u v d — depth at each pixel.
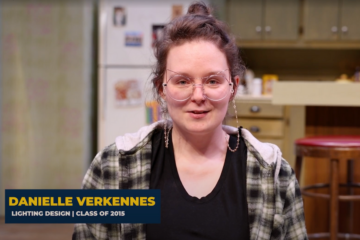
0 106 3.34
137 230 0.88
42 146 3.36
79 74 3.31
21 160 3.36
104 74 3.21
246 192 0.90
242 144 0.96
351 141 1.69
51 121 3.34
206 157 0.93
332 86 1.80
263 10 3.57
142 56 3.20
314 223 2.30
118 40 3.20
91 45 3.43
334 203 1.67
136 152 0.93
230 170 0.91
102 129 3.23
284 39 3.57
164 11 3.18
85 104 3.33
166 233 0.87
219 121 0.87
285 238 0.92
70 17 3.30
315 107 2.33
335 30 3.52
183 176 0.92
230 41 0.91
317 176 2.28
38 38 3.31
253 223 0.88
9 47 3.31
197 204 0.88
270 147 0.94
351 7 3.49
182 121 0.87
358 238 2.22
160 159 0.93
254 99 3.14
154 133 0.98
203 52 0.85
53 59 3.32
